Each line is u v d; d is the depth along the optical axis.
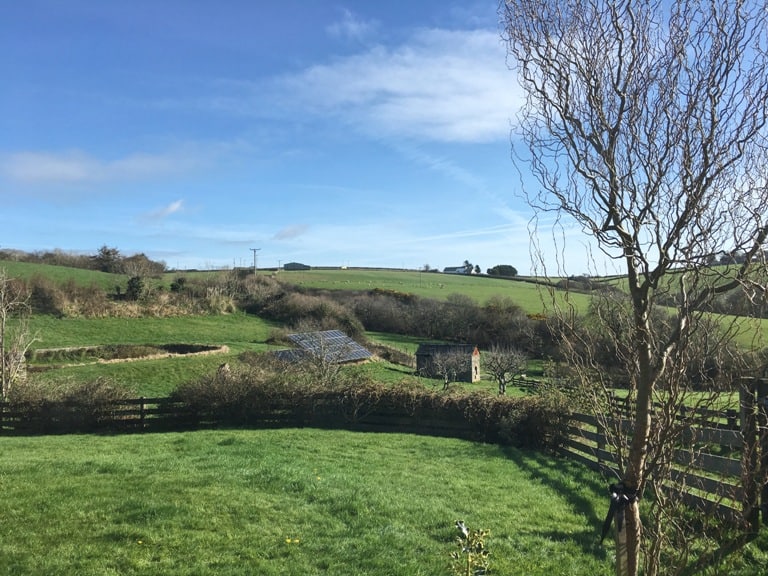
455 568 4.81
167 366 34.16
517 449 15.42
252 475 10.35
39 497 8.57
